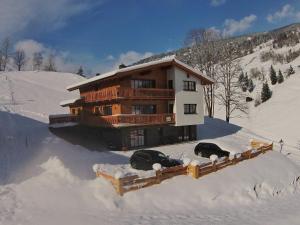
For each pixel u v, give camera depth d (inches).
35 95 2412.6
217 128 1813.5
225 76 2225.6
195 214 691.4
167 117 1371.8
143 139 1343.5
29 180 799.1
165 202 735.7
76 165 921.5
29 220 581.0
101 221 593.0
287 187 981.8
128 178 746.2
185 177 853.8
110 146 1280.8
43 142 1217.4
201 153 1200.8
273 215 721.6
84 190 742.5
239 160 1049.5
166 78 1440.7
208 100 2193.7
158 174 800.3
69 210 642.8
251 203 827.4
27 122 1649.9
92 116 1384.1
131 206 696.4
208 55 2283.5
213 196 804.0
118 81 1289.4
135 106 1330.0
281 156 1232.8
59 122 1510.8
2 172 866.1
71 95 2659.9
